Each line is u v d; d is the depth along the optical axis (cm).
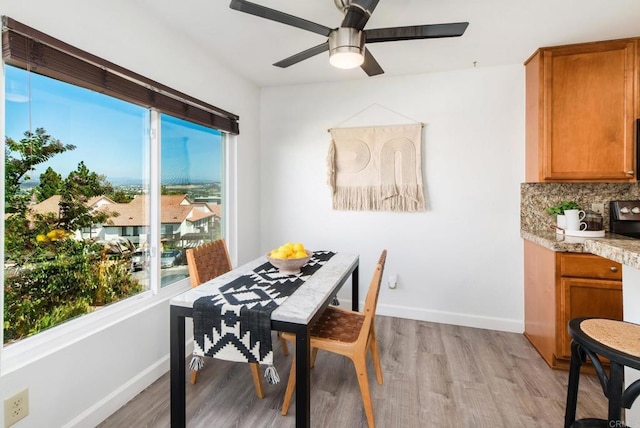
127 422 170
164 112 213
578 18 200
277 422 170
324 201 328
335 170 319
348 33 162
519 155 274
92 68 162
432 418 173
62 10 148
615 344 101
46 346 147
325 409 180
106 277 184
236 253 306
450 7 190
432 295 301
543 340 235
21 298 142
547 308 228
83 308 170
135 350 193
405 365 226
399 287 309
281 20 159
